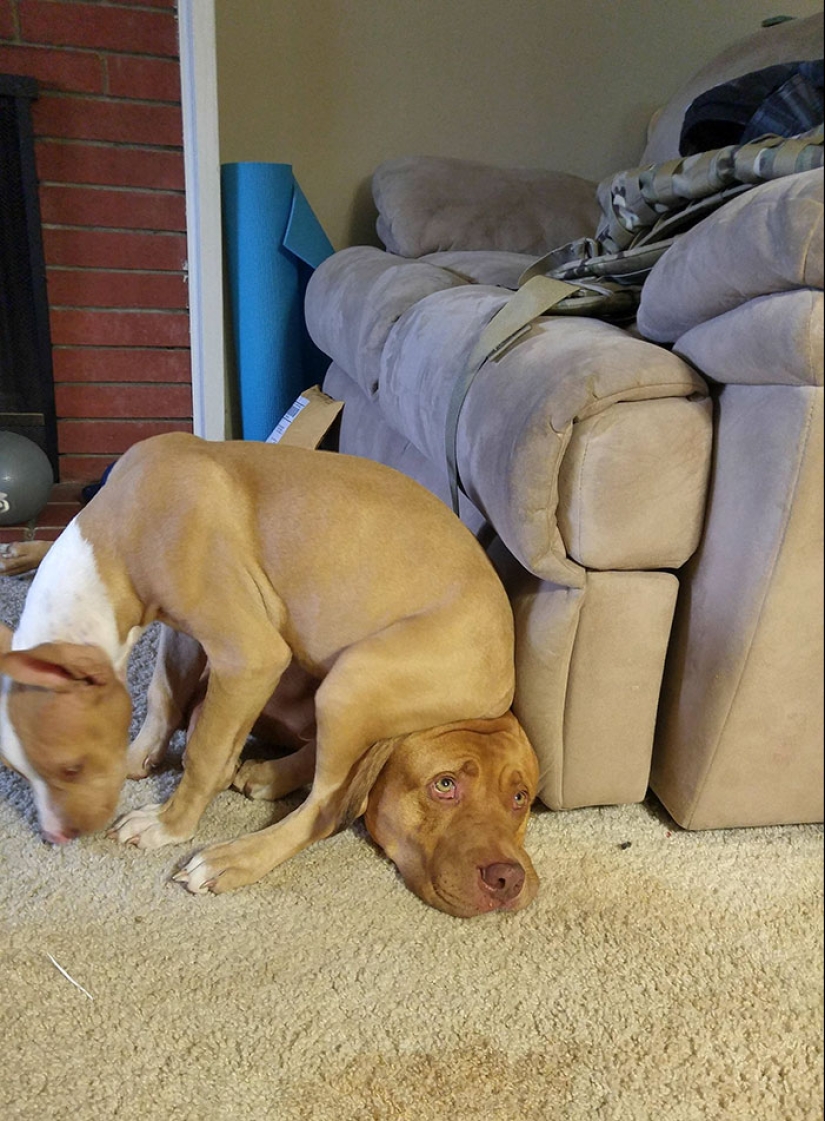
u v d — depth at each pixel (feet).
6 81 7.23
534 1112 2.66
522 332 3.99
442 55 7.29
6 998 2.93
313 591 3.66
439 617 3.58
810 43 4.30
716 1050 2.87
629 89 7.13
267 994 3.01
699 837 3.84
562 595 3.60
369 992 3.04
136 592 3.59
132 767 4.06
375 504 3.71
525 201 6.91
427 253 6.75
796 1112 2.67
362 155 7.60
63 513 7.57
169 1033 2.85
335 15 7.13
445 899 3.33
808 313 2.77
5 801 3.90
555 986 3.10
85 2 7.34
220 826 3.82
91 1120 2.56
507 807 3.47
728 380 3.30
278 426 7.04
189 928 3.26
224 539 3.56
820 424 2.93
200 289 7.20
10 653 2.99
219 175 6.92
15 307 7.88
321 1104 2.65
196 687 4.24
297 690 4.20
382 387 5.45
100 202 7.80
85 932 3.21
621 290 4.20
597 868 3.63
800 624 3.23
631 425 3.30
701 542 3.55
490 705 3.67
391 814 3.54
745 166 3.37
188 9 6.46
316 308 6.73
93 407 8.27
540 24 7.13
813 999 3.04
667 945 3.27
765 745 3.50
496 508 3.59
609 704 3.73
